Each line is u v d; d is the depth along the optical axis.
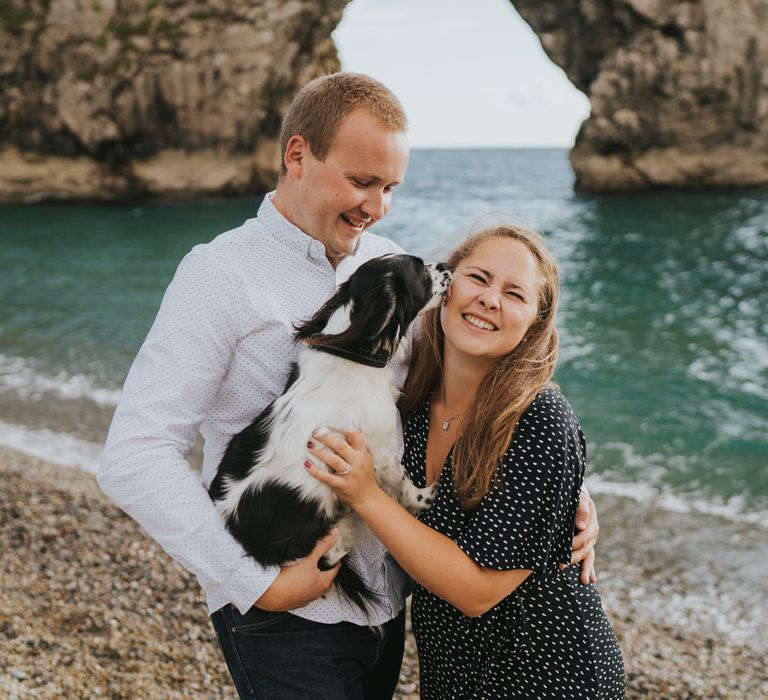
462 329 2.07
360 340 2.12
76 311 15.02
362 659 2.18
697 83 32.84
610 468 7.67
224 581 1.95
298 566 2.01
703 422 8.98
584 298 16.44
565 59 36.38
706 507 6.76
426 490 2.21
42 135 33.88
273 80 33.34
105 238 25.86
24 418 8.84
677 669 4.21
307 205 2.04
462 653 2.13
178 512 1.91
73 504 5.89
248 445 2.14
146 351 2.00
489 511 1.94
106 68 32.47
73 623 4.20
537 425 1.95
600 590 5.34
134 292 17.09
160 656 3.91
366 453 1.95
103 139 33.31
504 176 76.25
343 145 1.94
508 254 2.08
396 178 2.04
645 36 33.22
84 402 9.52
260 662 2.09
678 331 13.51
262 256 2.08
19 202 34.28
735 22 31.97
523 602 2.04
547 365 2.08
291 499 2.07
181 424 1.98
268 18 32.44
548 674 2.06
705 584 5.43
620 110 34.34
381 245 2.53
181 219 30.20
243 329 2.04
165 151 34.41
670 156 34.75
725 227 26.12
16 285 17.75
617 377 10.84
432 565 1.90
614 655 2.13
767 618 4.95
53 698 3.53
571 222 28.73
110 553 5.04
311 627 2.08
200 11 32.31
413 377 2.32
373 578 2.23
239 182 35.22
